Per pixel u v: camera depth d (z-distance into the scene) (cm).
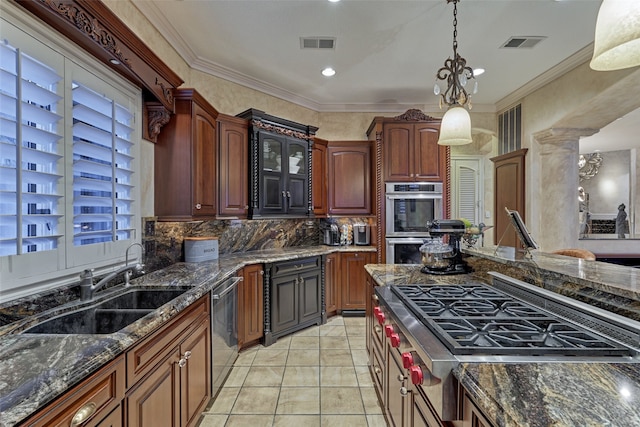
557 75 352
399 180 391
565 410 67
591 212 798
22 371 90
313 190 394
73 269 161
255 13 248
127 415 116
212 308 214
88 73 172
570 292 133
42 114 140
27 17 134
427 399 110
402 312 144
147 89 219
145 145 237
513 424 64
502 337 107
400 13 249
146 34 240
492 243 521
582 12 249
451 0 230
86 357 99
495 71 355
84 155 170
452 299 155
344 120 457
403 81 378
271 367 267
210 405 216
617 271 141
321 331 347
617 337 104
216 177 294
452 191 553
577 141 387
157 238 250
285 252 359
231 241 348
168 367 151
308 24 263
